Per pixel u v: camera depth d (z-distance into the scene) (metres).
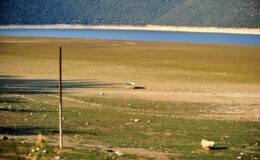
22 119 33.25
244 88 64.06
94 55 111.25
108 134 30.31
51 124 32.16
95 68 84.50
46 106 42.56
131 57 106.81
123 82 67.38
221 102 52.03
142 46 149.38
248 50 131.25
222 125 37.00
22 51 119.62
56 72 77.94
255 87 65.31
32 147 22.66
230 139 30.73
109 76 74.00
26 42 163.00
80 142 26.11
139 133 31.58
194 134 32.19
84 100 48.91
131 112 42.22
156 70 82.56
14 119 32.88
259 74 79.31
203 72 80.88
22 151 21.52
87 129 31.67
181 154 24.50
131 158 22.42
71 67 85.69
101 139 28.11
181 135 31.58
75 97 51.03
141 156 23.14
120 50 128.88
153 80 70.25
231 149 27.06
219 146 27.83
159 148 26.16
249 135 32.72
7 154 20.69
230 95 57.66
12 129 28.33
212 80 71.56
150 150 25.33
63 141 25.78
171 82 68.50
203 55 112.88
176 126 35.47
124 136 29.97
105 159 21.42
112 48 137.38
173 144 27.92
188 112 44.09
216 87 64.44
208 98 54.84
